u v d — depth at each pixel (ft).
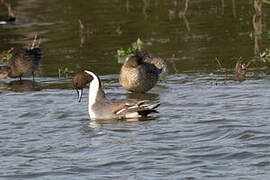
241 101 49.88
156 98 53.47
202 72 63.57
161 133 40.96
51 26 96.17
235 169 33.06
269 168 33.01
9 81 65.16
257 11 99.50
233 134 39.70
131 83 55.93
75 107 50.93
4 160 36.52
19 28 95.50
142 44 79.77
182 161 34.76
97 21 99.09
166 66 62.34
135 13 105.50
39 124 45.39
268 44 75.72
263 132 39.70
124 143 38.91
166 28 90.89
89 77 47.39
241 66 62.18
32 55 65.41
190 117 45.39
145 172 33.12
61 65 70.33
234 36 82.23
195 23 93.61
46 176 33.35
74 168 34.42
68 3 120.57
